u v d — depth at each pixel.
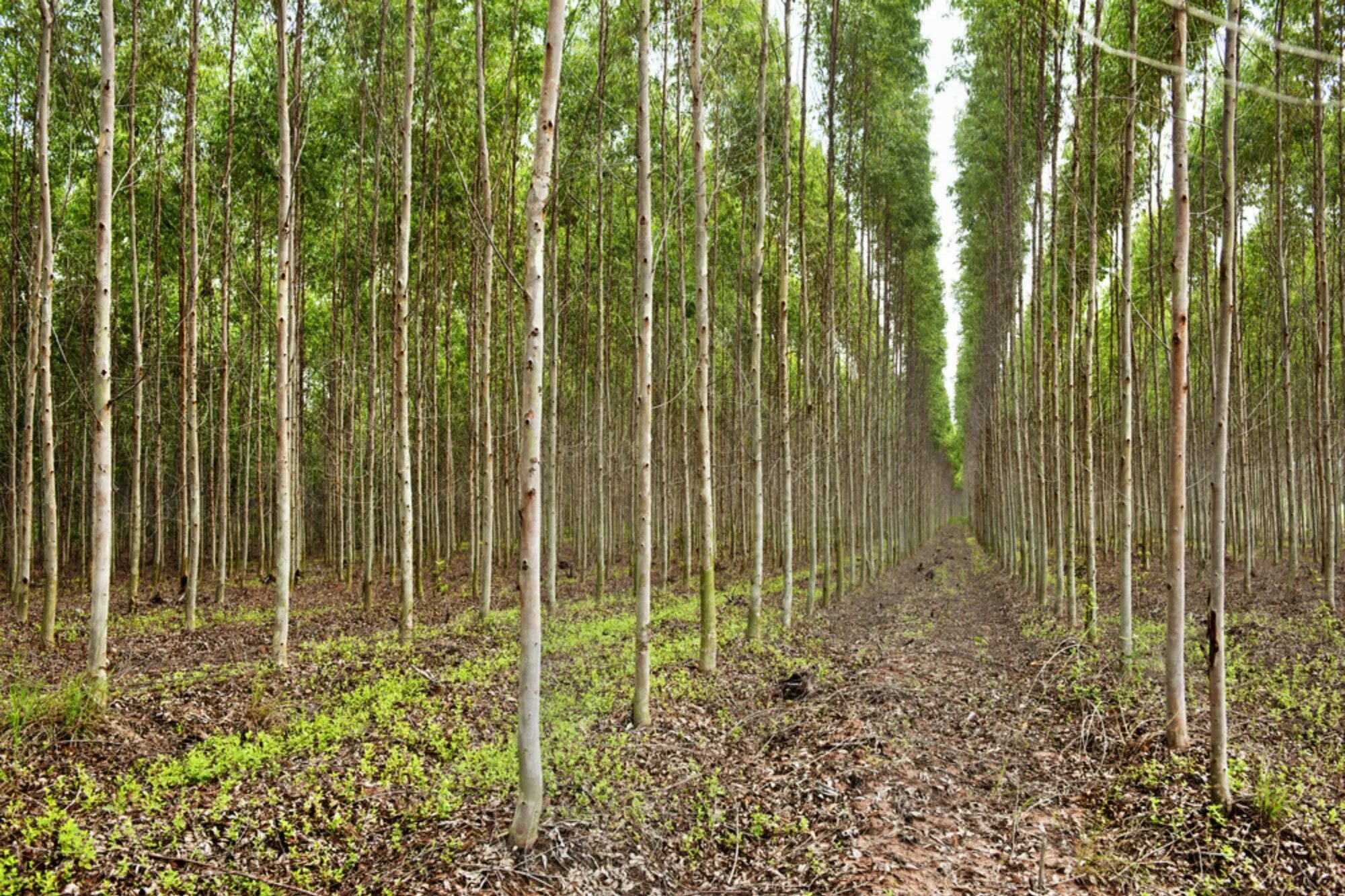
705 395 11.23
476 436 19.41
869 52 17.09
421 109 15.61
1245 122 15.23
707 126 14.95
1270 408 20.97
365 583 17.11
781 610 17.39
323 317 29.17
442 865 5.71
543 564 19.64
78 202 20.19
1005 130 18.30
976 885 5.73
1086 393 13.26
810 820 6.69
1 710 7.59
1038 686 10.64
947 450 75.88
